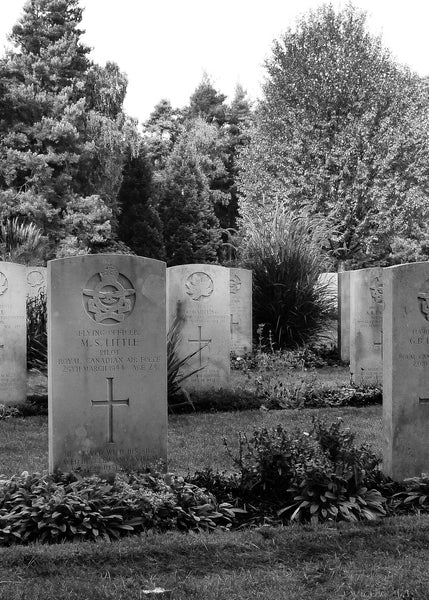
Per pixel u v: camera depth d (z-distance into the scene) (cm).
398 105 3391
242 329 1605
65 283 688
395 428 704
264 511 632
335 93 3353
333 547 549
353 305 1288
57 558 520
